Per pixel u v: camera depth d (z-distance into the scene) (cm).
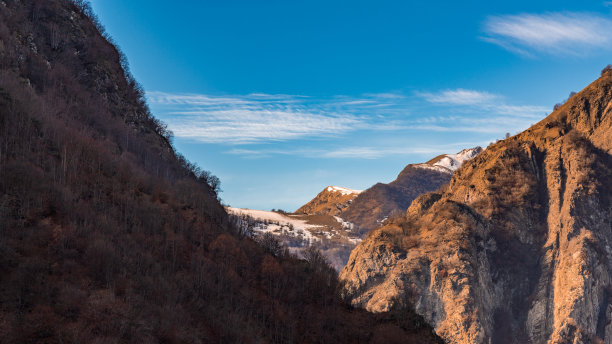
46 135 10050
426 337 9575
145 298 7412
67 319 6381
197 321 7750
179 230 9825
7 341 5756
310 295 10075
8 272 6606
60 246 7469
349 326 9369
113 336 6431
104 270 7444
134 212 9394
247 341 7894
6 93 9881
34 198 8112
